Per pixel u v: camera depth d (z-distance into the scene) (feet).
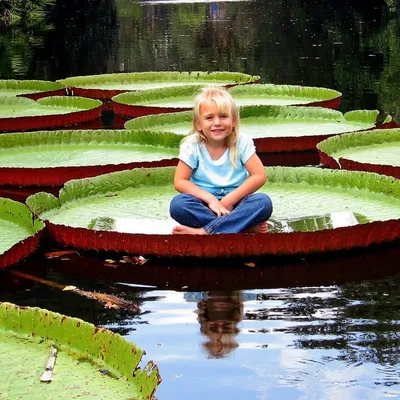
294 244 15.05
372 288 13.67
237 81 40.01
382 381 10.46
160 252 15.14
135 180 18.85
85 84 40.52
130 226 16.39
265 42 58.13
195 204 15.71
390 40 55.57
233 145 16.08
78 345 10.60
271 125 27.53
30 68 48.19
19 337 10.94
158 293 13.70
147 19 81.71
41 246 15.97
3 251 15.07
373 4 82.53
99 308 13.06
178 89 34.63
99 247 15.47
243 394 10.21
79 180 18.17
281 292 13.62
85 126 29.81
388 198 17.67
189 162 16.15
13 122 28.55
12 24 72.18
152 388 9.36
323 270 14.53
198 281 14.17
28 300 13.46
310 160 23.50
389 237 15.61
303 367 10.85
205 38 62.85
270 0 101.30
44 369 10.09
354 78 40.19
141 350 9.87
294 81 40.19
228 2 101.71
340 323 12.23
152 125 27.27
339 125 27.32
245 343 11.60
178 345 11.59
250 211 15.53
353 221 16.39
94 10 87.56
